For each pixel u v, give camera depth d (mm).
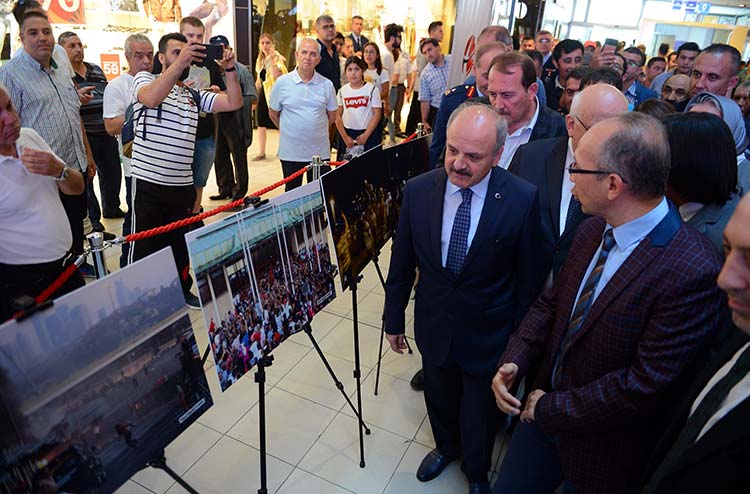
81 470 1060
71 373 1023
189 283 3244
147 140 2758
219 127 4891
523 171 2010
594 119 1688
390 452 2205
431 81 5535
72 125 2979
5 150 1838
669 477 871
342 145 5082
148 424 1215
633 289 1157
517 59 2150
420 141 2754
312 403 2467
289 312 1667
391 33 7152
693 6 14195
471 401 1807
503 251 1622
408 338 3045
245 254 1446
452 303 1703
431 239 1684
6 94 1726
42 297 1528
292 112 4016
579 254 1386
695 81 3189
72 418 1034
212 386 2537
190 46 2543
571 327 1328
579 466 1344
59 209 2074
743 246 799
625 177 1122
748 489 746
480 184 1609
